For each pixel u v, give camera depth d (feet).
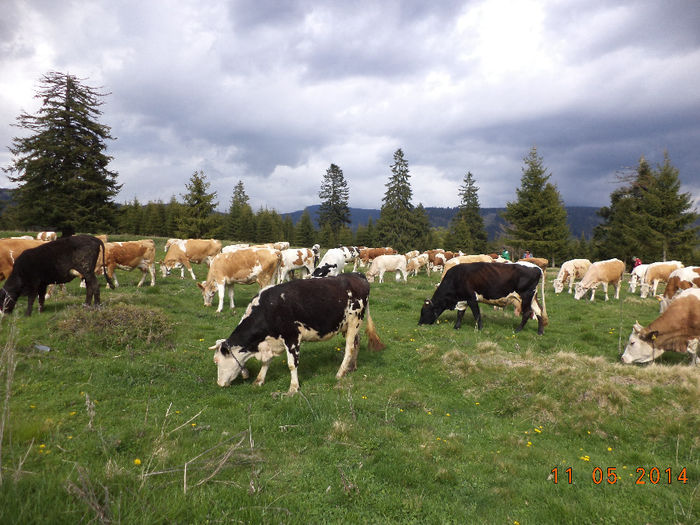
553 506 12.41
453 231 249.55
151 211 257.75
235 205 303.48
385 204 234.99
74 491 9.20
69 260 31.63
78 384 19.43
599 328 39.32
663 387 21.62
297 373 23.66
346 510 11.44
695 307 26.89
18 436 13.15
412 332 35.55
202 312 37.47
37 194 110.93
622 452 16.90
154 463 12.41
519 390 22.21
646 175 130.41
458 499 12.62
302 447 15.10
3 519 8.10
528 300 35.68
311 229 292.61
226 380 21.85
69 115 114.73
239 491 11.28
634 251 135.95
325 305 22.76
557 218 133.59
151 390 20.01
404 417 18.48
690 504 12.70
